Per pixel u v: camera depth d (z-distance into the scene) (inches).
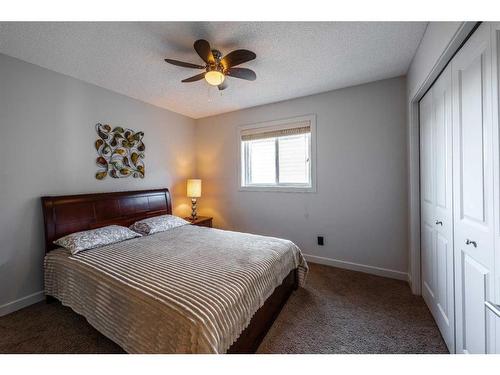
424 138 76.4
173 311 43.6
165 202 128.7
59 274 72.0
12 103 76.7
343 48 74.1
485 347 40.4
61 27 62.5
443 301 60.8
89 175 98.5
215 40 69.1
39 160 83.2
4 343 60.4
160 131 131.6
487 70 38.4
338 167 110.0
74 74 90.9
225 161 144.9
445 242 58.5
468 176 45.7
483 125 40.0
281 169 129.0
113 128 107.6
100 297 56.3
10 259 76.4
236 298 48.9
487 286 39.4
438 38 53.9
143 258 68.6
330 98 110.7
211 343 39.3
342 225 110.3
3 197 74.9
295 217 122.7
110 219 101.0
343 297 83.5
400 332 63.9
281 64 84.4
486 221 39.5
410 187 86.7
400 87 95.7
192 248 78.2
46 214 81.2
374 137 101.7
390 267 100.3
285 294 80.2
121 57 78.6
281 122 123.7
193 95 114.7
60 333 64.2
